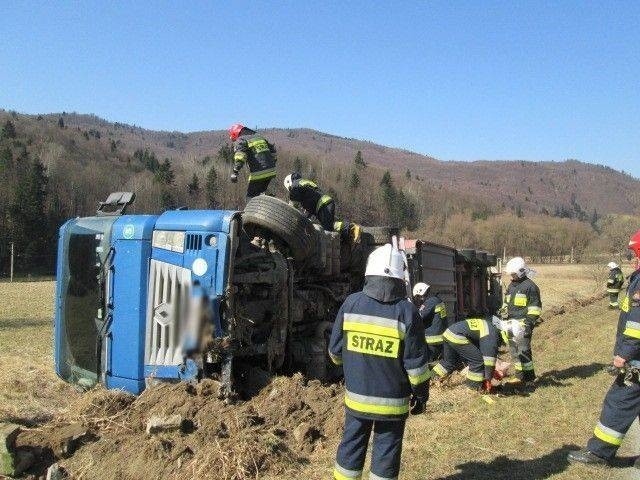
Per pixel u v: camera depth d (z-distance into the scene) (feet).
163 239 24.30
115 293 24.80
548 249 226.38
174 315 23.68
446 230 258.37
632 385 18.30
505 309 30.89
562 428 22.41
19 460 18.53
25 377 31.09
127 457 18.90
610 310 65.87
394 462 14.99
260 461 18.62
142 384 24.13
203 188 272.31
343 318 15.30
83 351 26.02
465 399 26.84
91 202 249.75
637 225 210.59
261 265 25.03
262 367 25.88
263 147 30.58
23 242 188.24
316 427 20.98
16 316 62.75
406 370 14.83
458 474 18.25
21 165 245.45
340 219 33.45
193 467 18.04
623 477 17.84
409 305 14.93
